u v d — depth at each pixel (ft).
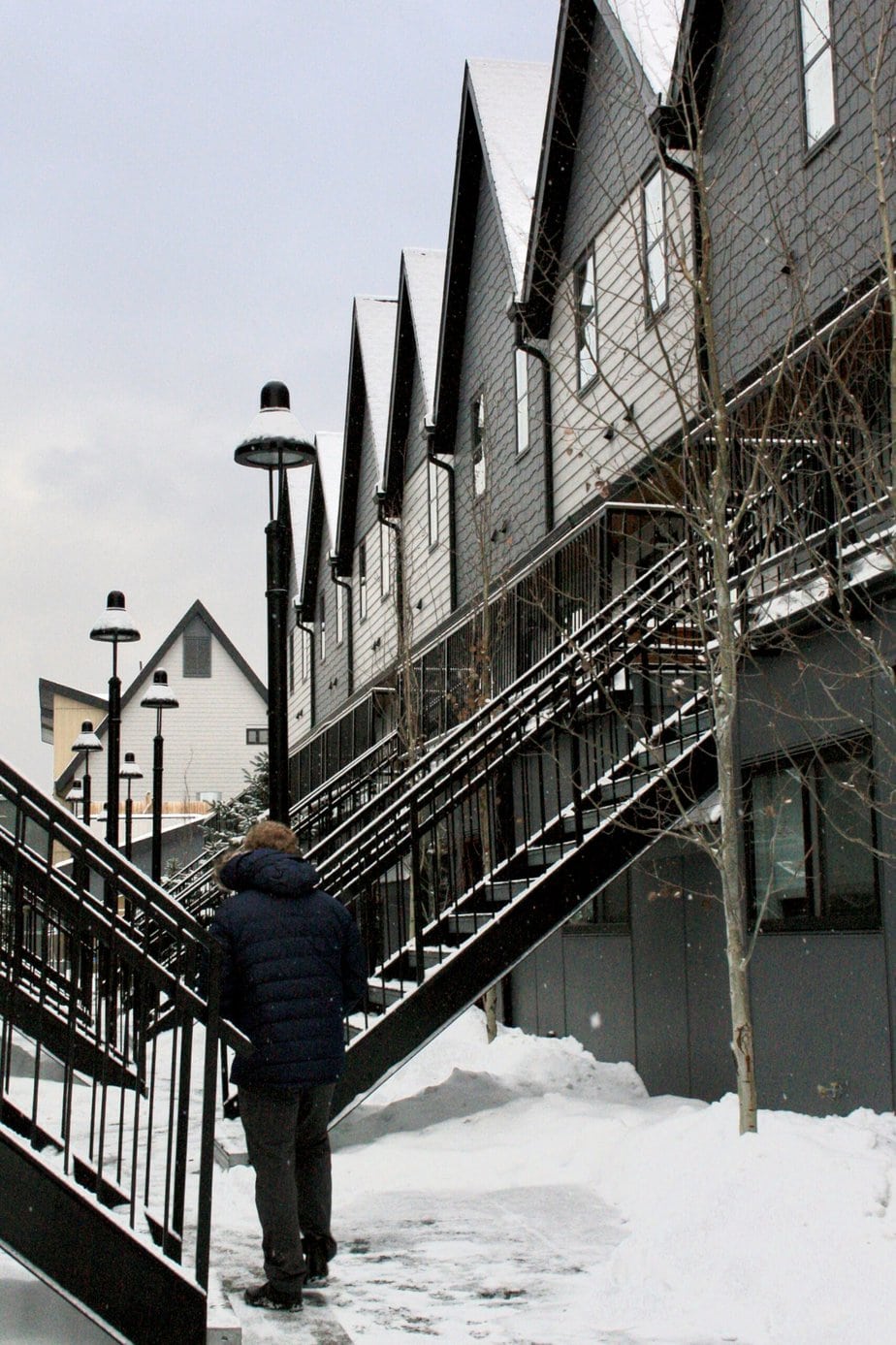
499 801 41.32
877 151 22.26
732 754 24.36
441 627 67.31
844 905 27.55
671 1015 35.73
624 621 32.83
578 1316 17.62
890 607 25.38
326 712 105.91
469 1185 25.63
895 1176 19.56
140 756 178.81
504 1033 47.70
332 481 105.29
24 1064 39.22
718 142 39.52
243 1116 18.43
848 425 24.64
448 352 68.23
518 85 65.51
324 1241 19.33
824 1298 16.89
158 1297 15.60
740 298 37.37
